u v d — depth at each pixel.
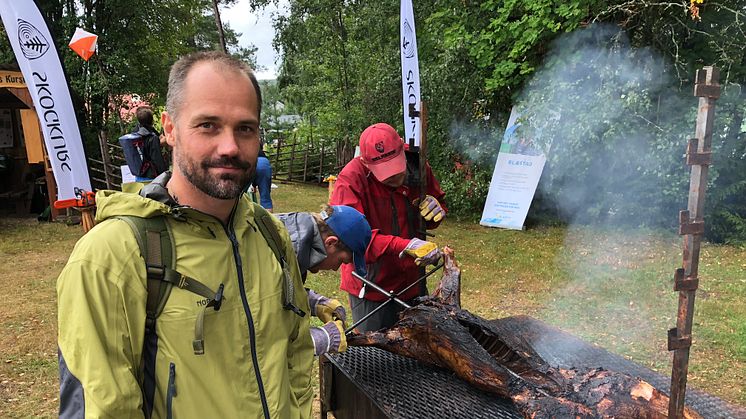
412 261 3.04
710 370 3.95
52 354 4.44
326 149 16.92
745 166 7.75
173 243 1.30
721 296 5.51
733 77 7.55
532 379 2.36
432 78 9.63
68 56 12.48
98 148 12.40
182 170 1.32
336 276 6.50
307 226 2.29
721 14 7.55
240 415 1.36
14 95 9.90
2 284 6.20
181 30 15.69
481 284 6.12
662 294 5.64
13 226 9.32
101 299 1.19
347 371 2.64
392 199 2.94
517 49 8.45
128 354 1.24
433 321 2.57
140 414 1.25
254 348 1.41
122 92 13.55
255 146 1.35
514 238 8.34
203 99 1.27
